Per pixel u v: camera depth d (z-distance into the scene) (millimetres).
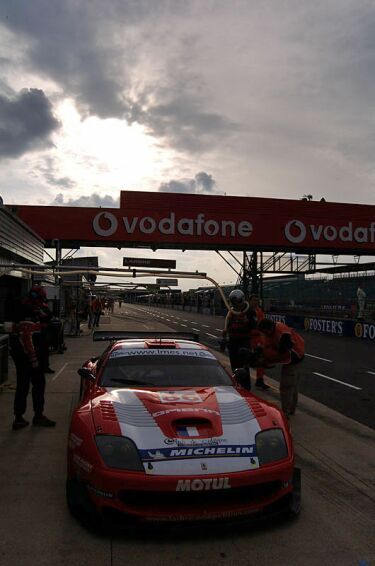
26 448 4965
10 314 5809
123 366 4652
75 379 9195
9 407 6770
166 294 76562
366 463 4746
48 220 23438
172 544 3070
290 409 6555
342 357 14234
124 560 2873
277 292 47531
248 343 7871
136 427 3367
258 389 8844
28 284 16125
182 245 25250
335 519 3461
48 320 6012
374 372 11312
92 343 16547
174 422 3432
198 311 53906
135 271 11461
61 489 3930
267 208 25000
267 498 3229
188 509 3070
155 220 24031
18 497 3760
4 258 12867
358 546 3078
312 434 5797
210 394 4059
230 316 7898
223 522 3111
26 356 5676
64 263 25188
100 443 3221
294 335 6254
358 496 3896
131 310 63844
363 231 25922
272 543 3102
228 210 24641
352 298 36312
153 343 5293
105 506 3045
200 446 3201
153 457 3094
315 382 9859
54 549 2980
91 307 24703
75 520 3375
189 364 4766
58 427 5777
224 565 2842
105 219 23672
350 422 6453
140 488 2982
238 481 3061
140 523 3041
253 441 3348
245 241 24688
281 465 3260
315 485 4133
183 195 24344
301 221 25234
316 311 38688
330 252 27750
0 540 3084
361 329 20906
